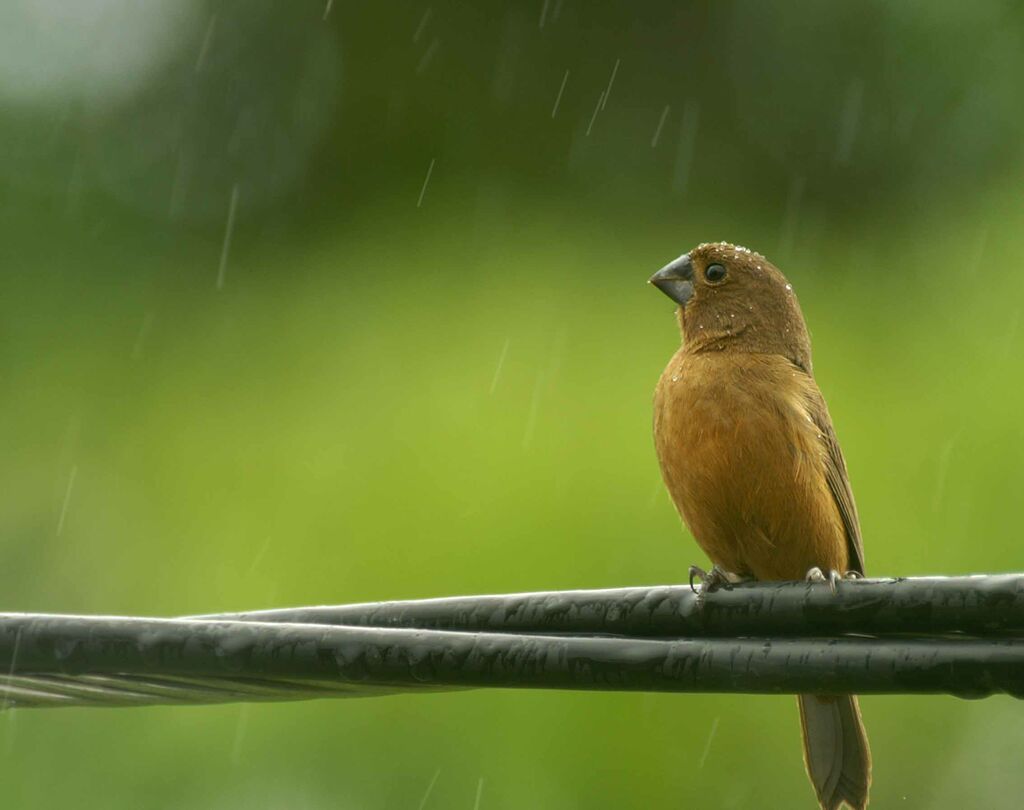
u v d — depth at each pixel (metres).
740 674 5.71
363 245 16.67
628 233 17.12
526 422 13.20
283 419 14.26
